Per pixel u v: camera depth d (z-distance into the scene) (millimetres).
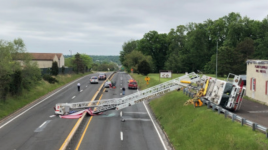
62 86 51562
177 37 100875
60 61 88562
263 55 62688
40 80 43219
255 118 17422
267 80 23094
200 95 22609
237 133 14008
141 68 74062
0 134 18984
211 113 18672
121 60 140000
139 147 16391
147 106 31656
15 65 34531
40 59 78688
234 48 65312
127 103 25844
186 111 21984
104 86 49281
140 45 107938
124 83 58438
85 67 101688
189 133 17438
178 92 31641
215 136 15016
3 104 27172
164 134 19688
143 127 21625
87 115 25781
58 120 23328
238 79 19531
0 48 32594
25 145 16469
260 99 24500
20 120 23453
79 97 36812
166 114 24688
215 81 21562
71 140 17453
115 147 16234
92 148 15922
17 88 32250
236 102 19453
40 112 26969
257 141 12547
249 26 69875
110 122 23062
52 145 16453
